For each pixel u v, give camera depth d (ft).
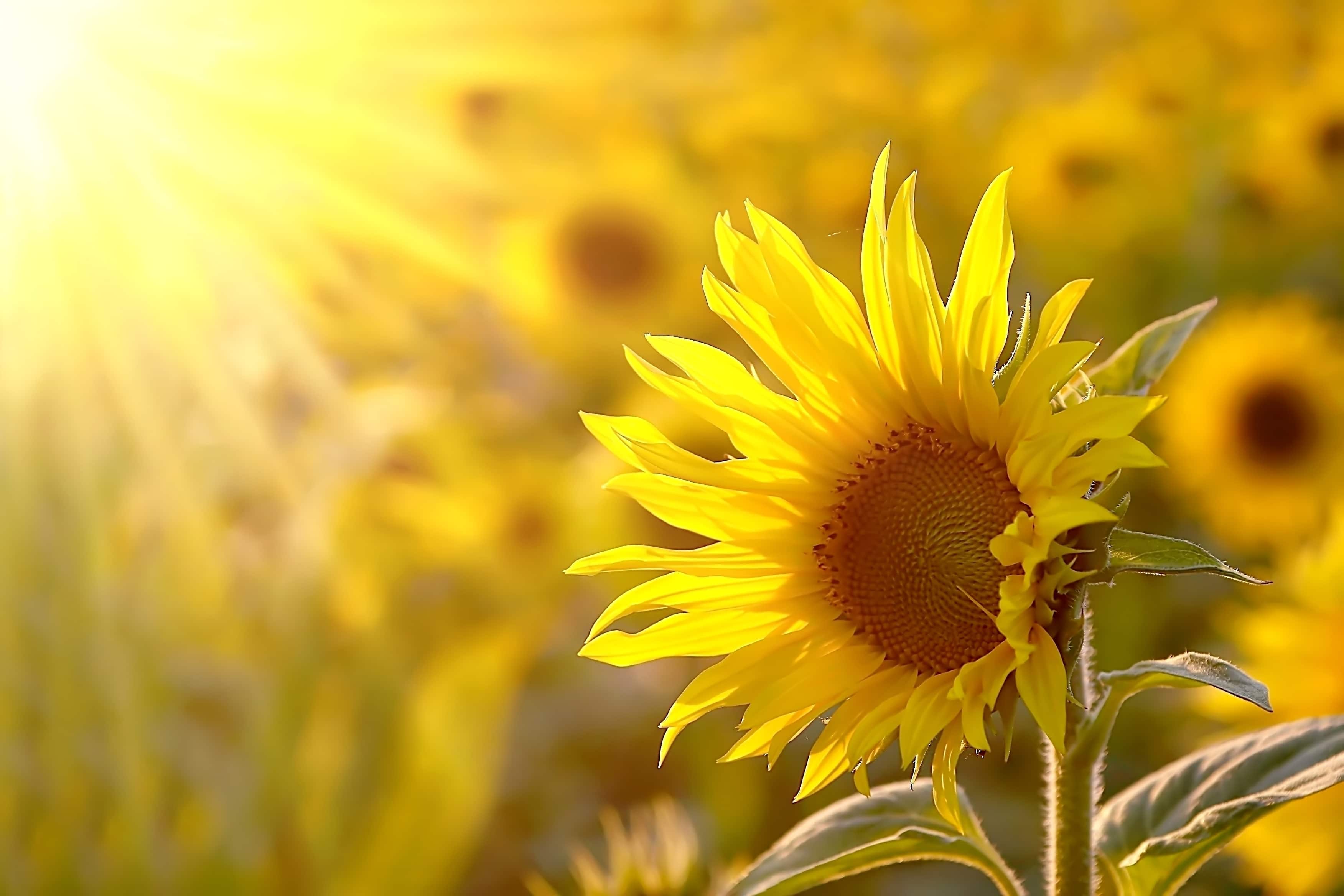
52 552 8.94
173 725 8.95
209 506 9.20
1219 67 12.70
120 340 9.22
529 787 9.47
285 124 11.05
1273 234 10.83
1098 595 9.41
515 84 12.57
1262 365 9.61
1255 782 7.27
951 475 7.30
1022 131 11.76
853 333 7.30
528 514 9.56
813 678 7.30
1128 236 10.89
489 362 10.56
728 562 7.35
